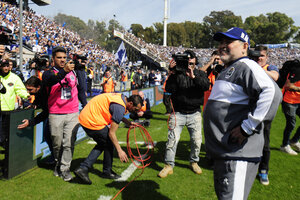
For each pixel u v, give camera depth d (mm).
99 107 3051
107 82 10727
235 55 1838
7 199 2691
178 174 3555
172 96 3510
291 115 4484
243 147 1709
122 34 41094
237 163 1703
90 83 11828
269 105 1554
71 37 30516
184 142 5238
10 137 3109
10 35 3758
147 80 18375
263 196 2975
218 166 1824
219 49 1932
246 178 1715
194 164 3688
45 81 3037
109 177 3322
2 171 3207
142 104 3100
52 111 3203
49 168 3656
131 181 3252
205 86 3316
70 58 3328
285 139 4684
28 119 3381
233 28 1865
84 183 3178
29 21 24484
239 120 1725
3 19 17859
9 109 3861
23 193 2844
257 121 1566
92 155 3156
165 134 5828
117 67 22422
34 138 3582
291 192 3098
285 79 4234
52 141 3320
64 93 3188
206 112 1905
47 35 24016
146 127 6555
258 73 1631
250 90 1659
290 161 4230
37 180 3205
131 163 3963
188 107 3430
